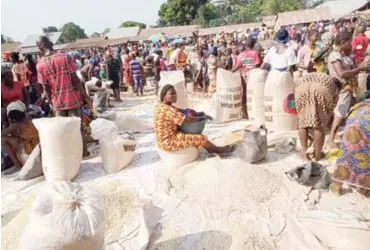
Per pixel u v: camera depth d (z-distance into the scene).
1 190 5.70
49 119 5.70
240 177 4.73
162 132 5.48
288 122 6.74
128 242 3.98
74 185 3.50
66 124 5.52
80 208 3.22
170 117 5.43
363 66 5.47
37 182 5.91
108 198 4.73
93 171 6.05
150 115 10.67
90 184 5.46
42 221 3.10
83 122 6.82
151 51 23.06
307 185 4.70
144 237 4.00
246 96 7.99
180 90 7.91
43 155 5.62
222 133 7.25
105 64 16.16
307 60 7.40
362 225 3.79
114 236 4.08
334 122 5.75
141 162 6.25
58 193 3.34
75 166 5.70
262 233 3.83
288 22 34.69
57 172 5.55
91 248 3.14
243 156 5.48
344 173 4.39
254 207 4.32
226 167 5.00
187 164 5.48
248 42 8.39
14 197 5.43
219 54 14.95
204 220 4.16
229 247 3.68
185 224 4.14
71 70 6.31
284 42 6.99
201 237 3.90
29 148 6.50
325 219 3.96
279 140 6.15
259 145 5.38
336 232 3.77
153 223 4.24
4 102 7.04
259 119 7.66
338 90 5.73
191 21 73.88
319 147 5.36
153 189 5.00
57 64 6.21
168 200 4.63
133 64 15.15
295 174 4.81
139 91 16.16
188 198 4.62
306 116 5.26
